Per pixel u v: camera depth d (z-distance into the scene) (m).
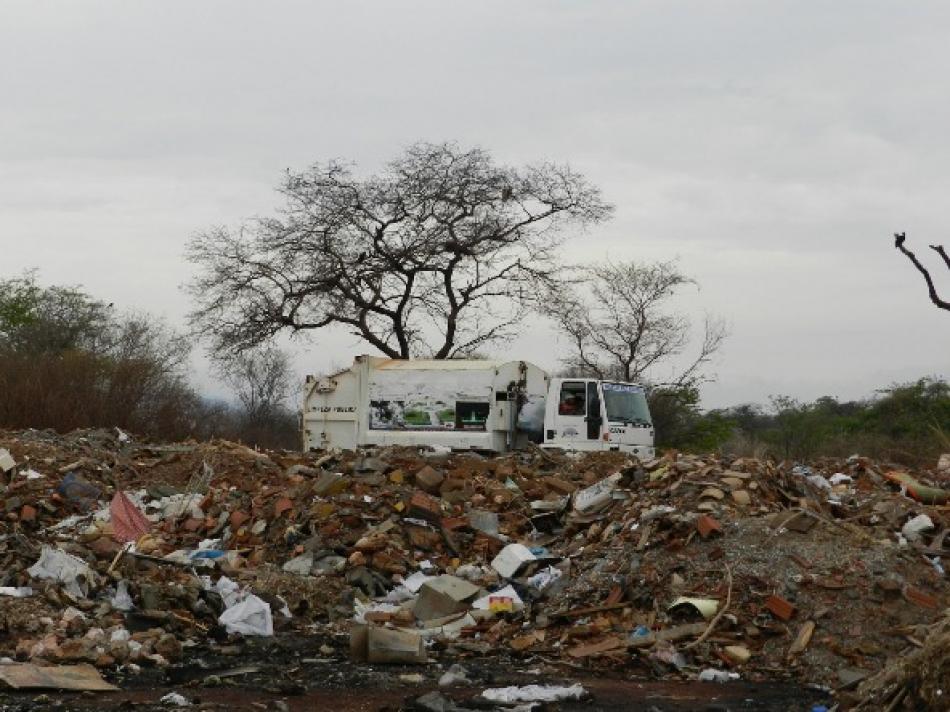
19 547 14.00
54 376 32.03
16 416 30.44
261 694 10.02
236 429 42.44
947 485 16.77
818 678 11.12
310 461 22.27
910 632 11.55
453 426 28.00
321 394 29.33
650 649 11.86
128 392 32.78
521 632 12.95
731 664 11.54
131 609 12.87
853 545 12.90
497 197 47.19
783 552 12.89
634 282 47.72
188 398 36.34
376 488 17.61
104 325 55.53
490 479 19.72
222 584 13.80
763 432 42.50
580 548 15.22
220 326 46.19
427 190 47.03
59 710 9.14
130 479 22.45
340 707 9.58
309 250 46.31
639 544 13.69
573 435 26.28
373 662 11.59
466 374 28.02
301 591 14.46
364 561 15.55
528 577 14.87
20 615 12.08
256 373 60.53
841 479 16.88
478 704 9.70
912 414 35.09
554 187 47.25
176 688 10.22
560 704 9.82
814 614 11.97
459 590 14.12
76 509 20.00
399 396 28.48
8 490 20.14
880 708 7.96
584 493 16.70
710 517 13.66
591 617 12.84
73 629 11.92
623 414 26.58
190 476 22.33
